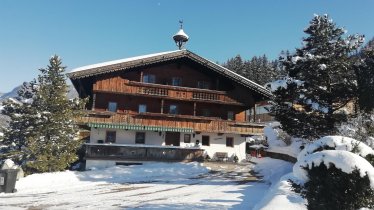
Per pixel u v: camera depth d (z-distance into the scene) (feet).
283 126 70.13
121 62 98.94
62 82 84.38
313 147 25.89
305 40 73.97
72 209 42.73
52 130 79.46
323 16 72.33
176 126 102.42
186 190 58.18
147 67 109.50
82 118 94.32
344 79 65.67
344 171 21.84
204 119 104.58
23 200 49.55
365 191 21.63
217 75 111.45
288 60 73.36
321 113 67.05
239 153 109.29
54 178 70.33
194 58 104.99
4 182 56.34
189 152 97.04
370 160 23.89
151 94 103.76
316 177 23.35
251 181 69.31
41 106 82.02
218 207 41.78
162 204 45.11
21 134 81.56
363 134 34.32
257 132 107.76
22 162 78.79
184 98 105.81
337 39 70.33
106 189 60.29
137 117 99.45
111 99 104.73
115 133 101.60
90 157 90.27
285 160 92.48
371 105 58.85
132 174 78.64
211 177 76.07
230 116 113.91
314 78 68.33
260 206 35.42
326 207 22.56
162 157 95.14
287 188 41.81
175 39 126.52
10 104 83.30
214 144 108.47
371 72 61.72
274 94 71.36
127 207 43.52
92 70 95.96
